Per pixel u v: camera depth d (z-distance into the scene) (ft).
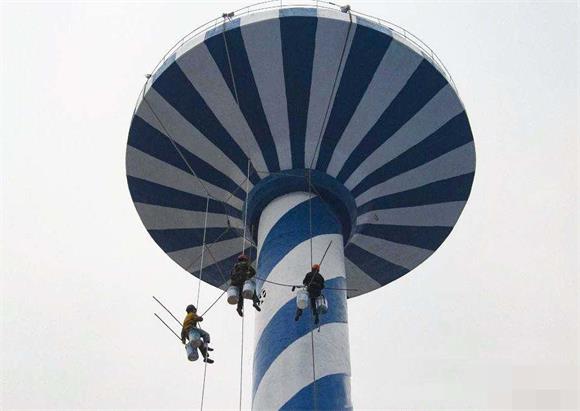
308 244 59.16
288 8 57.11
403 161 63.93
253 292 53.47
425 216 68.54
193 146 63.82
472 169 65.16
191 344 53.16
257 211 63.72
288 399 51.55
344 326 56.39
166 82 60.13
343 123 61.62
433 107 61.11
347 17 56.95
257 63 58.80
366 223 68.28
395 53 57.98
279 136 62.23
